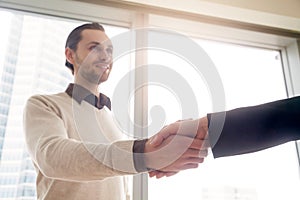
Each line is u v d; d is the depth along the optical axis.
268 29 1.59
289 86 1.64
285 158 1.51
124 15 1.39
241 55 1.63
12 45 1.31
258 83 1.61
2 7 1.31
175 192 1.11
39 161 0.55
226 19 1.50
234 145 0.47
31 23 1.36
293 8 1.52
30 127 0.66
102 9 1.36
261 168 1.44
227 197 1.30
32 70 1.29
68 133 0.71
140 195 1.14
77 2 1.32
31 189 1.13
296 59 1.62
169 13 1.42
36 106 0.71
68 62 0.83
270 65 1.69
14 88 1.25
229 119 0.49
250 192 1.38
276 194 1.45
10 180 1.13
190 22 1.45
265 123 0.50
